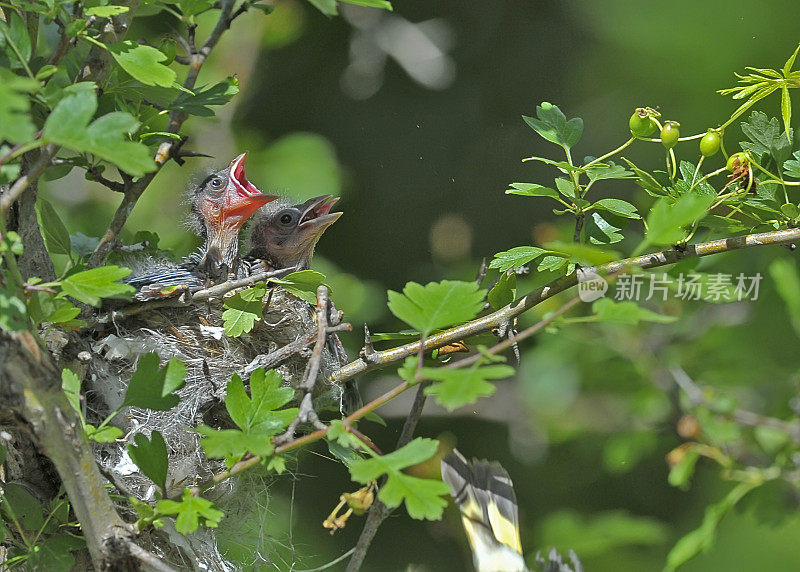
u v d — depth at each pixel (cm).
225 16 570
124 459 598
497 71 1284
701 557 967
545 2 1282
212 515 429
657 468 1104
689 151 1075
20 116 329
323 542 1109
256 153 1098
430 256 1241
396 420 1139
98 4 514
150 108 566
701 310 798
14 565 514
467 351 611
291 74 1271
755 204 576
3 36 443
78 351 520
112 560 438
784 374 745
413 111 1279
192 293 710
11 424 443
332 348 689
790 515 652
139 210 1058
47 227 646
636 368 788
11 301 385
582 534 766
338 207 1245
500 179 1257
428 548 1144
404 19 1279
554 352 859
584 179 764
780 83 566
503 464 1149
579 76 1244
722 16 1069
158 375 461
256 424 438
